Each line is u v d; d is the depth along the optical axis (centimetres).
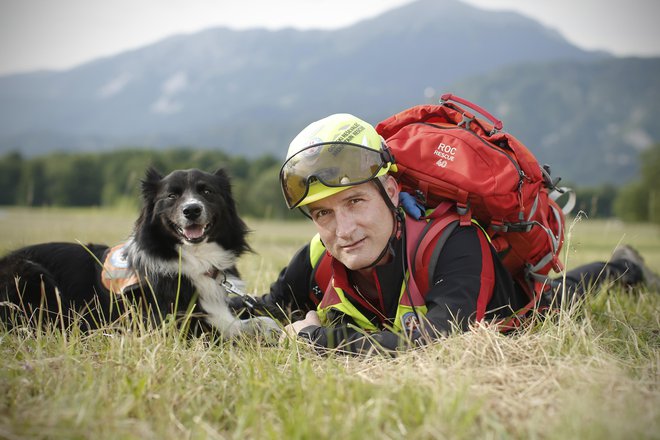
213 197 466
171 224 443
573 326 329
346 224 324
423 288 333
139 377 286
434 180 337
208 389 288
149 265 434
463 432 227
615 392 259
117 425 237
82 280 450
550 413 242
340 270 356
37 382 286
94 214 2745
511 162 338
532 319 350
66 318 432
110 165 5784
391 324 349
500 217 341
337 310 362
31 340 351
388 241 331
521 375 280
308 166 318
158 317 417
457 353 291
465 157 338
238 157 5728
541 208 354
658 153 5009
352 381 273
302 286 410
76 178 5694
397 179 353
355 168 315
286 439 231
